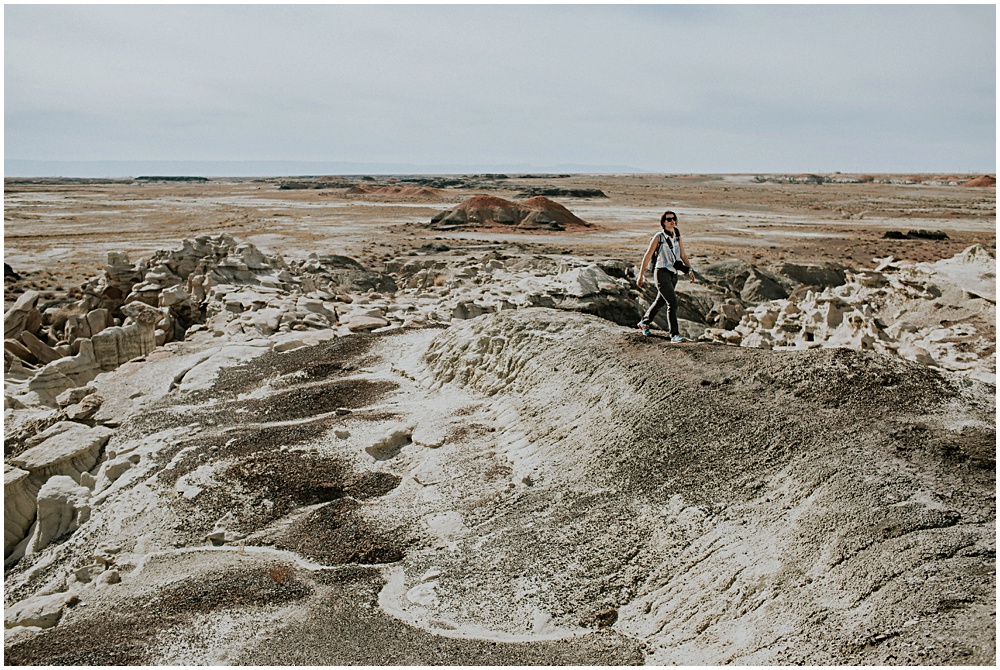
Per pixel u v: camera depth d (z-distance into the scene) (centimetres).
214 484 912
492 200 6494
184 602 674
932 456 643
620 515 709
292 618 634
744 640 532
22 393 1344
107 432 1112
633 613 605
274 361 1382
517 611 625
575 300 1889
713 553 625
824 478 638
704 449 743
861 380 771
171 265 2102
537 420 939
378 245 4872
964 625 462
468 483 846
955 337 1458
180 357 1470
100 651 598
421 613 636
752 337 1585
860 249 4941
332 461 942
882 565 534
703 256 3988
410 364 1291
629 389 880
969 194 12575
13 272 3472
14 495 955
